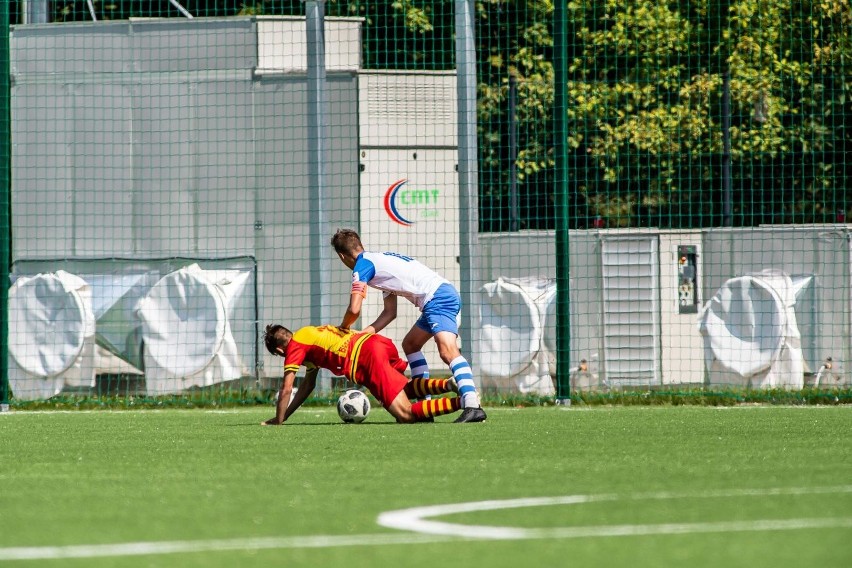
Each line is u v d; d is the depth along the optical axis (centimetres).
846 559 1316
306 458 2497
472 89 4703
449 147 5147
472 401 3447
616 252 4953
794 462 2348
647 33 8550
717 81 8325
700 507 1717
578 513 1669
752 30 8469
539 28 8538
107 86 5034
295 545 1438
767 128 8356
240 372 4872
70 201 5025
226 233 4978
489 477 2114
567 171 4356
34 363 4828
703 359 4909
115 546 1448
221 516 1684
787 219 8544
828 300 4912
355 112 5044
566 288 4369
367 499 1841
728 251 5019
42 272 5009
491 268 4962
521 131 8562
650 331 4953
